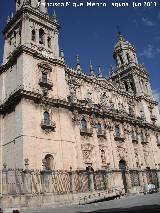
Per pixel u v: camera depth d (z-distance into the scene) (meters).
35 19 45.44
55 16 49.44
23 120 35.31
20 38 44.75
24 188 30.98
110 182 41.53
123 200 30.33
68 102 42.00
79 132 42.19
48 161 36.53
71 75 47.31
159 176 53.12
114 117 50.53
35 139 35.75
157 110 67.00
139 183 48.16
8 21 48.38
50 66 43.03
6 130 39.50
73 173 36.41
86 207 24.92
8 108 40.00
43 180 33.69
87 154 42.25
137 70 66.25
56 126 39.34
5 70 44.91
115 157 46.78
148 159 56.00
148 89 68.00
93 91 50.84
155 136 61.50
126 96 59.53
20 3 50.59
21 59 39.91
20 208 27.61
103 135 46.56
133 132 54.59
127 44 70.19
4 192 34.09
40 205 29.45
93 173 40.03
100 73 54.38
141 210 15.53
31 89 38.59
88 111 45.66
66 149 38.91
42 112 38.31
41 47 43.81
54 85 42.31
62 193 32.75
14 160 35.12
